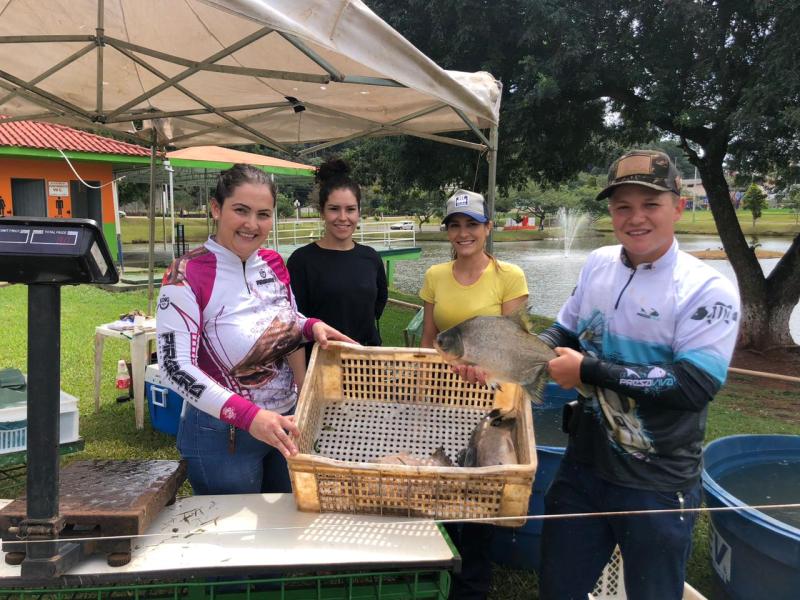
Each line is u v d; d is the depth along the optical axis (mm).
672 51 9047
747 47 8711
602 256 1969
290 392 2312
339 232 3039
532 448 1863
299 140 6293
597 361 1707
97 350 5238
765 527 2199
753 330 9852
